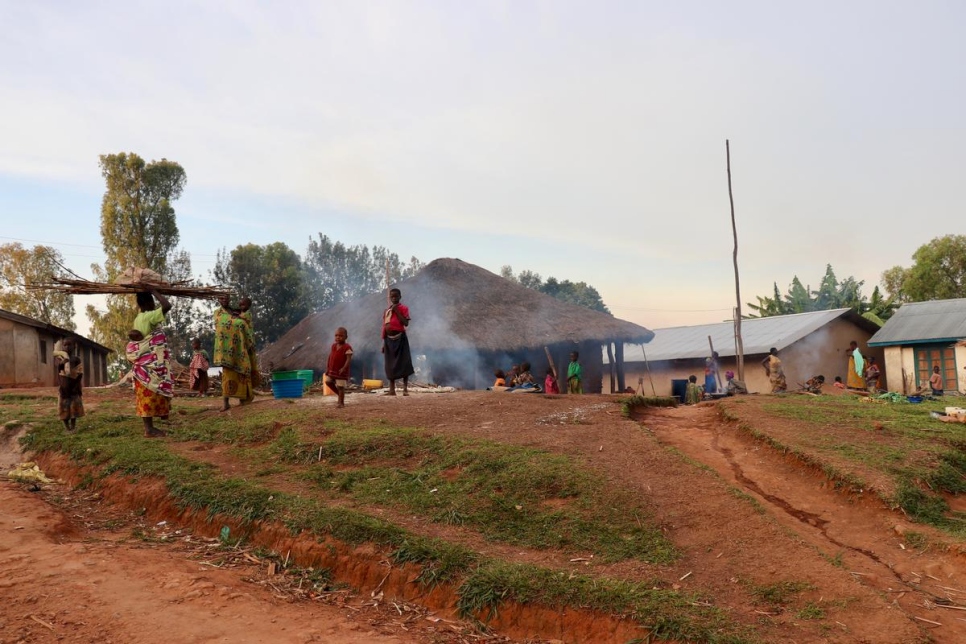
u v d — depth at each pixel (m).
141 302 9.58
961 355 22.61
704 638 4.16
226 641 4.08
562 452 7.41
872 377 16.23
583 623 4.50
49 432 9.42
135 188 34.56
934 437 8.34
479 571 4.96
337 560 5.36
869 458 7.34
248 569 5.39
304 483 7.00
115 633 4.06
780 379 15.59
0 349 25.02
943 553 5.59
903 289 37.28
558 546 5.59
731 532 5.61
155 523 6.50
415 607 4.91
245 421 9.12
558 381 20.89
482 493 6.45
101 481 7.44
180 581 4.92
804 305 34.78
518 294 23.17
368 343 20.28
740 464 7.75
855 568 5.28
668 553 5.34
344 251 53.56
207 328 43.62
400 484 6.79
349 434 8.05
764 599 4.68
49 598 4.46
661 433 8.89
